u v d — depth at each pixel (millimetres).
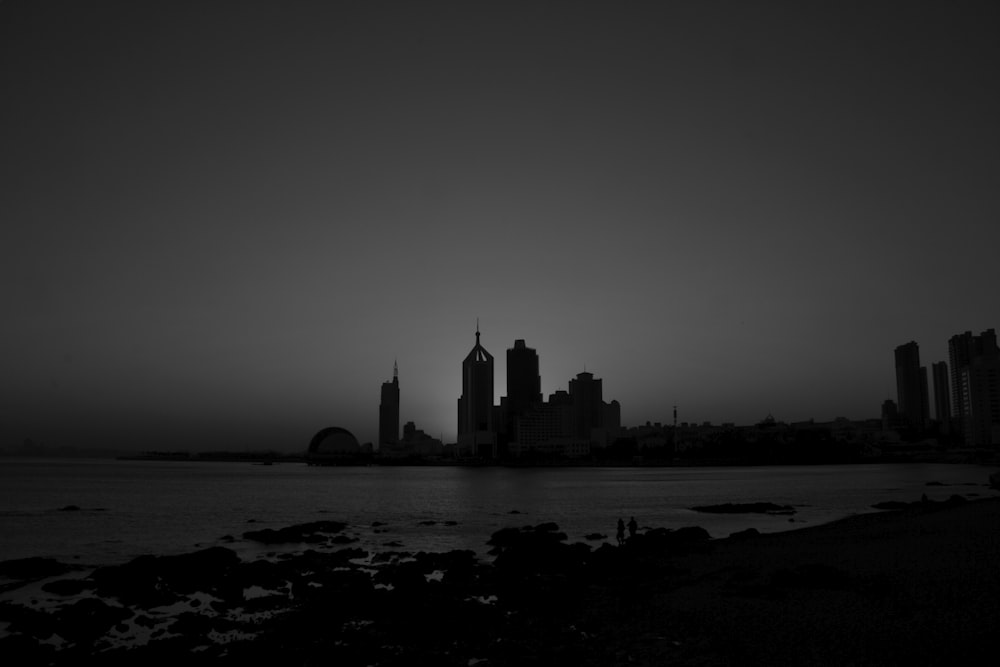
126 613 36562
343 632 30938
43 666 27844
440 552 58969
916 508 86750
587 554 52250
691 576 41000
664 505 111750
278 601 39062
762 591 34219
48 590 42844
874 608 29594
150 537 71562
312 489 168750
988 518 61188
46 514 95438
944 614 27953
